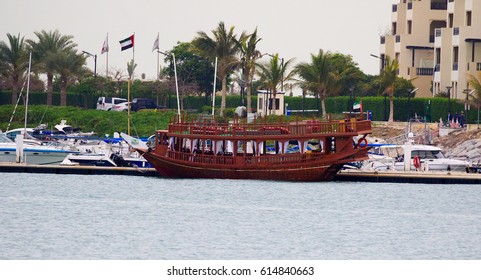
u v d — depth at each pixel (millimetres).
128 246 173500
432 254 172500
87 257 165375
